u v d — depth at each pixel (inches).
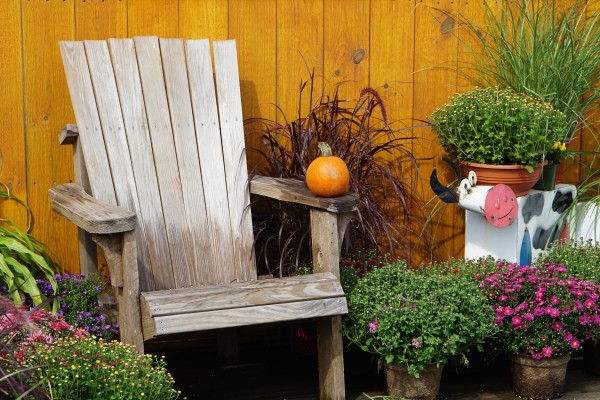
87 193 130.0
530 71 150.5
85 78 127.9
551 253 138.9
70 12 136.9
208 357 143.5
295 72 149.2
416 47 154.8
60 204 116.5
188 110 132.2
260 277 131.3
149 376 101.7
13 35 134.1
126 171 127.1
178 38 136.4
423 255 158.4
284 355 144.3
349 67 151.9
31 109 136.3
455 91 157.5
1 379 86.7
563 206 150.5
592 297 122.3
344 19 150.6
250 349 147.6
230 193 131.3
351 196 118.5
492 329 122.0
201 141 131.7
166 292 110.6
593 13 160.1
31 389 87.9
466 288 123.3
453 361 133.3
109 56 129.8
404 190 154.4
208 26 143.9
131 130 128.6
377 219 139.5
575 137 161.2
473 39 157.5
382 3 152.1
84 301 126.9
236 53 136.1
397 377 121.6
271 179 131.4
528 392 125.9
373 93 140.4
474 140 142.0
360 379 132.9
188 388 130.2
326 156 120.2
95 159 125.7
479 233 145.9
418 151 156.7
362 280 125.5
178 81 132.6
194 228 128.6
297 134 137.8
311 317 113.2
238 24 145.3
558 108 151.8
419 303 118.4
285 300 112.0
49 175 138.6
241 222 130.6
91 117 127.0
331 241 117.7
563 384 127.2
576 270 134.3
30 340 97.3
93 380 97.0
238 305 109.7
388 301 120.0
